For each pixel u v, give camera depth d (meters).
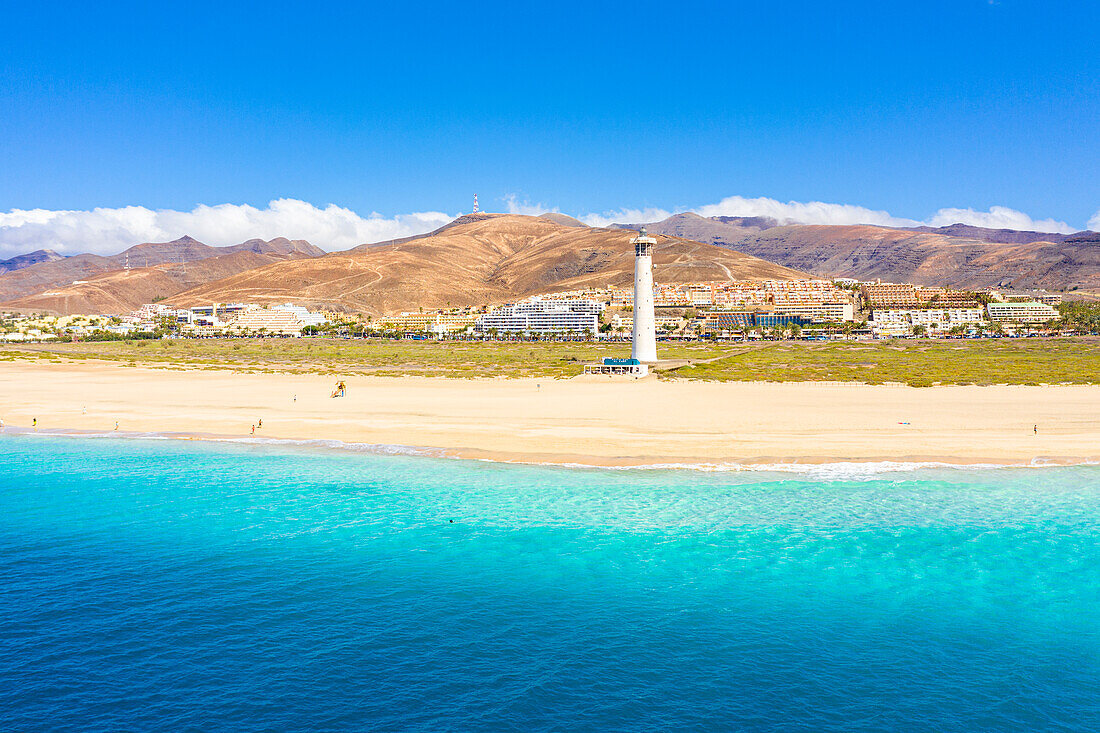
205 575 39.50
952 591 37.84
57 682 29.36
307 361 180.88
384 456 65.25
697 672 30.41
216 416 84.31
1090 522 47.38
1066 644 32.81
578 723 27.02
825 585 38.56
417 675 30.02
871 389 107.56
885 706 28.17
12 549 43.09
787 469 59.72
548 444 68.25
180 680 29.53
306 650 31.81
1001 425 73.69
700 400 95.00
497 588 38.12
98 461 64.31
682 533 45.91
